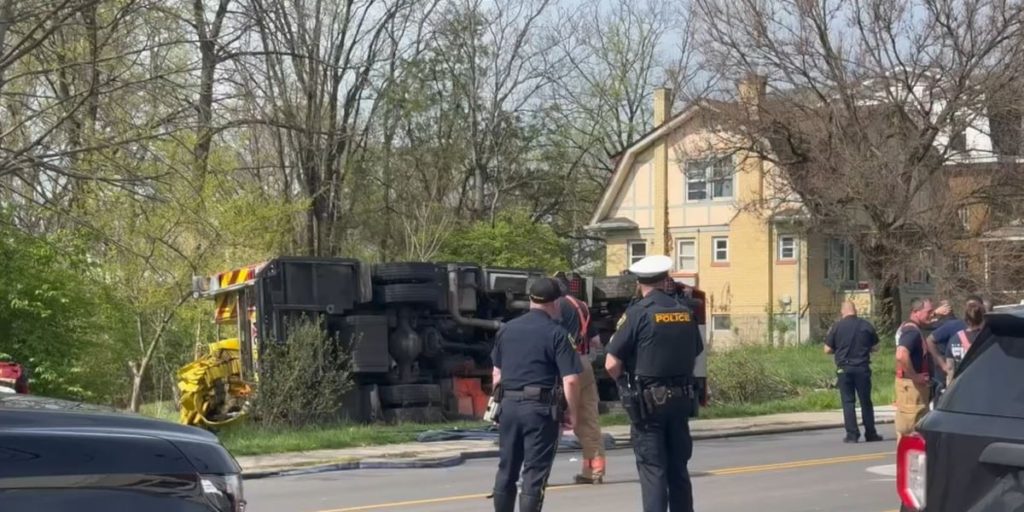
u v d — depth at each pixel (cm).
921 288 4925
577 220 5612
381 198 4428
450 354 1872
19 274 1727
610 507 1069
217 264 2384
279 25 2436
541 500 876
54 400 519
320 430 1647
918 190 3556
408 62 3953
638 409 859
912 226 3566
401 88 4019
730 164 4159
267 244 2595
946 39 3462
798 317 4522
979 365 508
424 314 1827
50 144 1742
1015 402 484
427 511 1080
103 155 1602
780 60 3622
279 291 1708
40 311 1733
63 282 1769
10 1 1503
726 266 4769
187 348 2475
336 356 1742
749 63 3669
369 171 4272
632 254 5088
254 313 1728
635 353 861
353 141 3722
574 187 5612
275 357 1688
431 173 4753
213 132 1820
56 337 1766
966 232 3584
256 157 2758
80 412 482
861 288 4425
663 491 859
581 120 5803
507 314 1928
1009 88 3406
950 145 3566
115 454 462
